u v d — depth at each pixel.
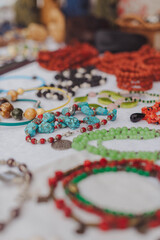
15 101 0.38
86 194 0.20
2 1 0.88
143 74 0.40
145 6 0.71
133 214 0.18
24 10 0.77
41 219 0.18
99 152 0.25
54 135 0.29
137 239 0.17
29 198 0.20
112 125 0.31
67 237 0.17
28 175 0.22
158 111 0.34
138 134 0.28
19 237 0.17
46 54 0.51
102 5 0.73
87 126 0.30
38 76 0.48
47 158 0.25
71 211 0.18
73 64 0.50
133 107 0.35
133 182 0.22
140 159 0.24
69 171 0.22
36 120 0.30
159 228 0.18
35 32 0.69
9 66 0.53
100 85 0.43
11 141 0.28
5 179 0.22
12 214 0.18
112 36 0.59
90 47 0.57
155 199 0.20
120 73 0.41
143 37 0.61
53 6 0.75
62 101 0.38
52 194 0.20
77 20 0.67
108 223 0.17
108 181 0.22
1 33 0.74
